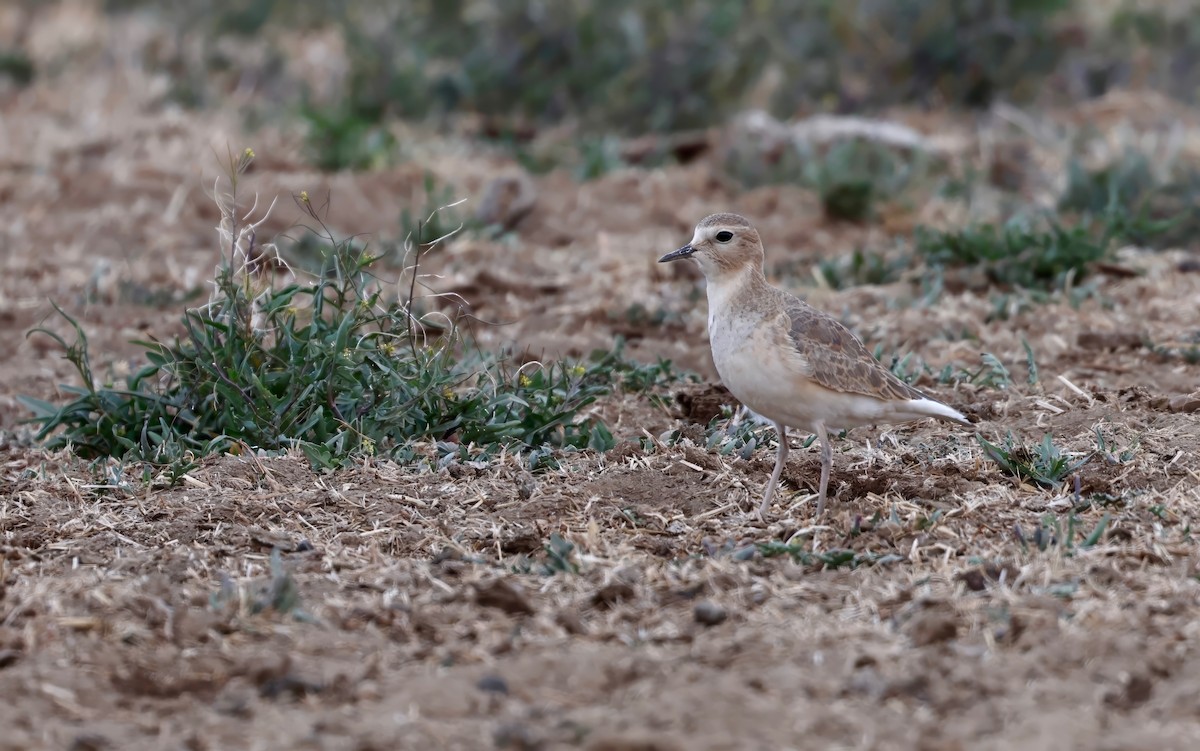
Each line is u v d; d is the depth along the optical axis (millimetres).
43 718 11102
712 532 14602
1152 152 30078
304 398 16844
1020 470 15742
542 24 37531
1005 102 36031
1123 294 23406
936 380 19422
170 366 17266
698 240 14727
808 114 35688
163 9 44375
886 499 15133
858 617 12586
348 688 11414
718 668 11695
